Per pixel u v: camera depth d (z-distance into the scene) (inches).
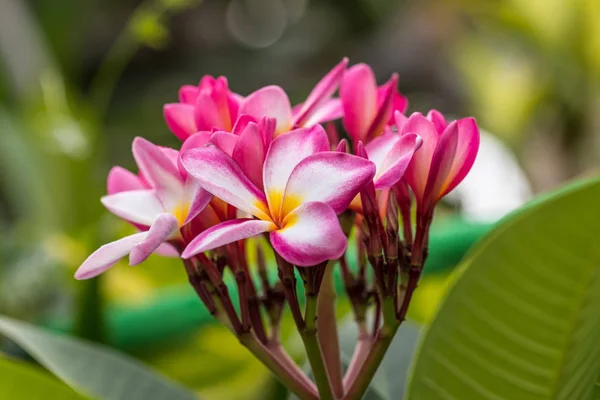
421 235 26.9
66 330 37.0
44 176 68.2
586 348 26.6
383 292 26.8
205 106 27.8
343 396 27.5
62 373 31.4
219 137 26.5
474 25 116.9
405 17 147.2
